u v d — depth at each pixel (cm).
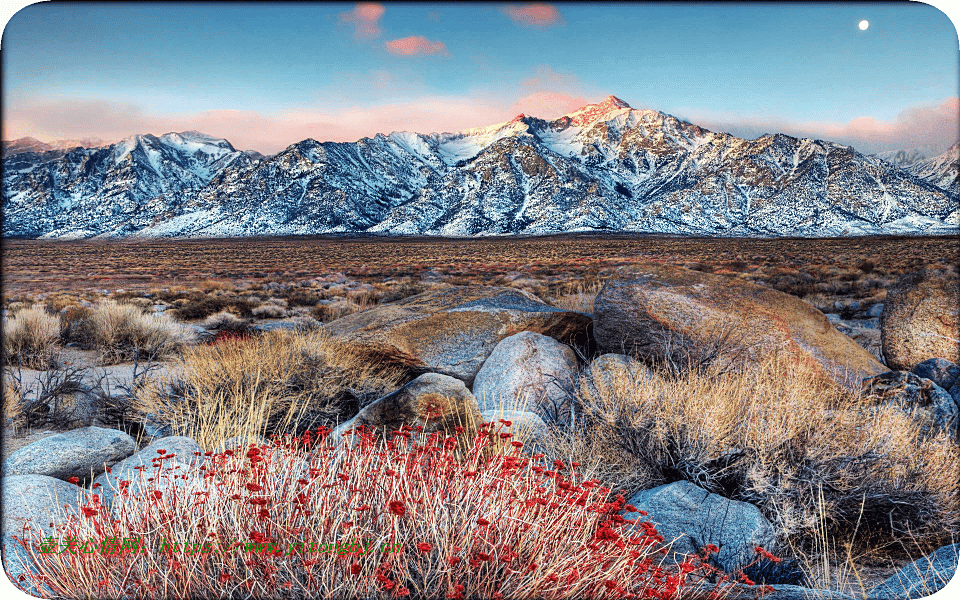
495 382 521
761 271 2847
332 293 2303
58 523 251
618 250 5922
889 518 324
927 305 579
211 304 1725
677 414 374
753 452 346
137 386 575
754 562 288
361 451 284
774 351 503
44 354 771
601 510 240
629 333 562
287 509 216
